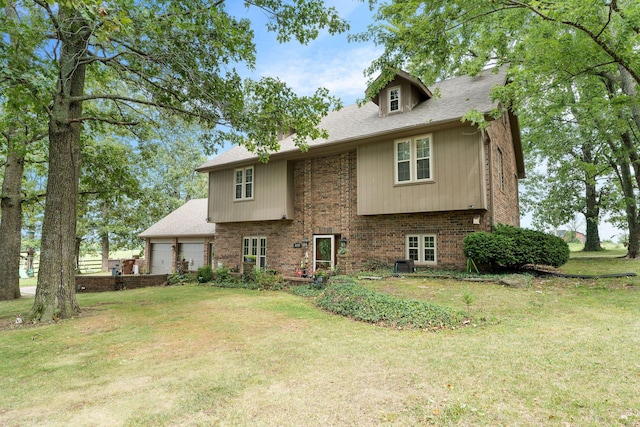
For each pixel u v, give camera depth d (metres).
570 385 3.26
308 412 2.99
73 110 8.14
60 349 5.23
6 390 3.71
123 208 22.00
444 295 7.72
